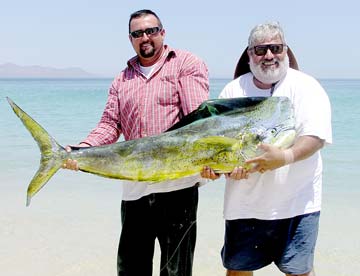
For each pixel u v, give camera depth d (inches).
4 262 214.7
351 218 272.4
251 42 135.3
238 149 129.6
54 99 1563.7
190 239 157.9
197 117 135.1
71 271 206.8
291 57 145.9
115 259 218.4
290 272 136.7
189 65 153.9
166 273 158.7
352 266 210.4
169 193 154.3
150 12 154.6
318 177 139.1
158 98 152.6
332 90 2753.4
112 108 161.9
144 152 137.0
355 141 550.6
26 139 575.5
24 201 308.2
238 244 143.2
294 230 136.7
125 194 160.2
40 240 240.4
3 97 1710.1
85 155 139.8
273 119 129.4
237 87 143.9
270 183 136.8
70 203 302.4
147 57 153.9
